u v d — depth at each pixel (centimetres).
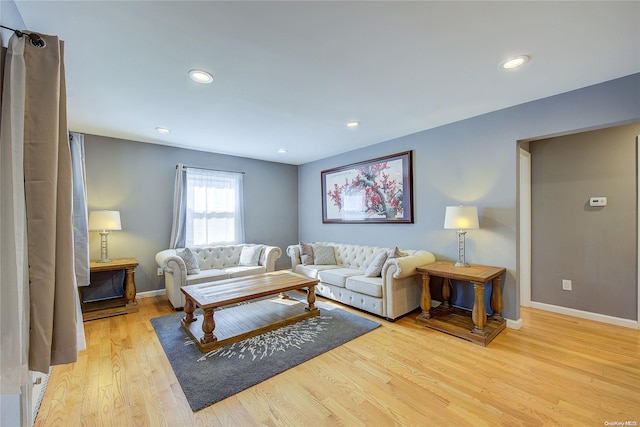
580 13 155
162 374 212
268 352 245
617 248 295
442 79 232
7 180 110
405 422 162
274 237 563
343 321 315
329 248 462
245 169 523
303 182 589
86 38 172
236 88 244
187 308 297
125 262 353
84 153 367
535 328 289
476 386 195
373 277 356
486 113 309
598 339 262
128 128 351
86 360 232
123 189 400
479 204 316
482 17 158
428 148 366
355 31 170
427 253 347
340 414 169
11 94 112
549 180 339
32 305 116
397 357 235
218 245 470
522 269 356
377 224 434
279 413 171
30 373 150
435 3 146
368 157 446
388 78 229
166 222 436
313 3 145
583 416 165
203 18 156
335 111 300
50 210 120
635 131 286
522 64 210
